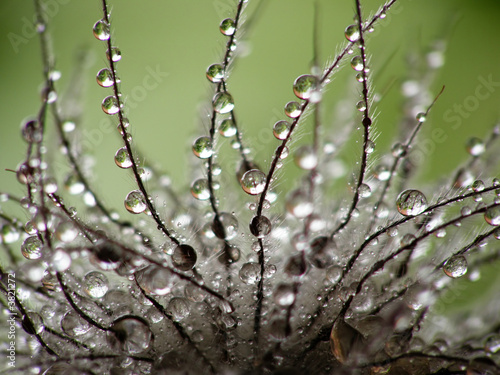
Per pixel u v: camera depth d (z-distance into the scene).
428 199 0.17
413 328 0.17
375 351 0.17
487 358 0.17
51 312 0.17
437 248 0.17
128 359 0.17
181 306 0.17
